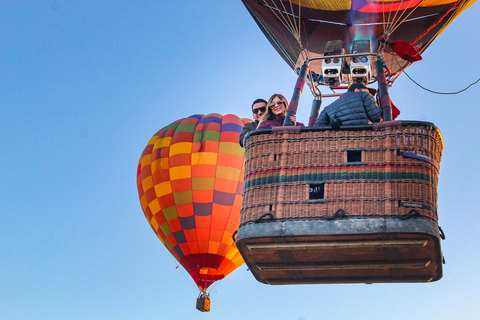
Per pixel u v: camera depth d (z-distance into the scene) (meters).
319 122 5.23
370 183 4.70
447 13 7.03
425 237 4.54
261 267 5.46
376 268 5.29
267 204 4.84
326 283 5.72
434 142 4.79
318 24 7.20
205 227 20.08
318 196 4.84
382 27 7.13
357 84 5.37
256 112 6.64
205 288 20.42
